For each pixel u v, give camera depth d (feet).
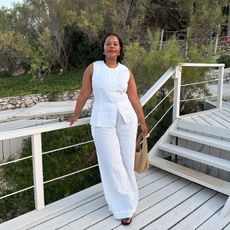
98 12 42.27
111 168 9.50
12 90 40.42
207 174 13.34
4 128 22.62
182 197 11.12
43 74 48.78
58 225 9.40
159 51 18.79
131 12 43.21
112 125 9.31
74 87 39.52
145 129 10.20
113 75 9.11
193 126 14.42
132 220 9.66
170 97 17.89
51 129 9.87
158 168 13.57
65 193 16.08
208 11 42.47
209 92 22.17
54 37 48.39
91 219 9.71
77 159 18.62
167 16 50.96
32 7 49.55
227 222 9.61
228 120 16.17
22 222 9.47
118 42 9.16
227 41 50.55
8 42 44.70
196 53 19.85
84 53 51.34
